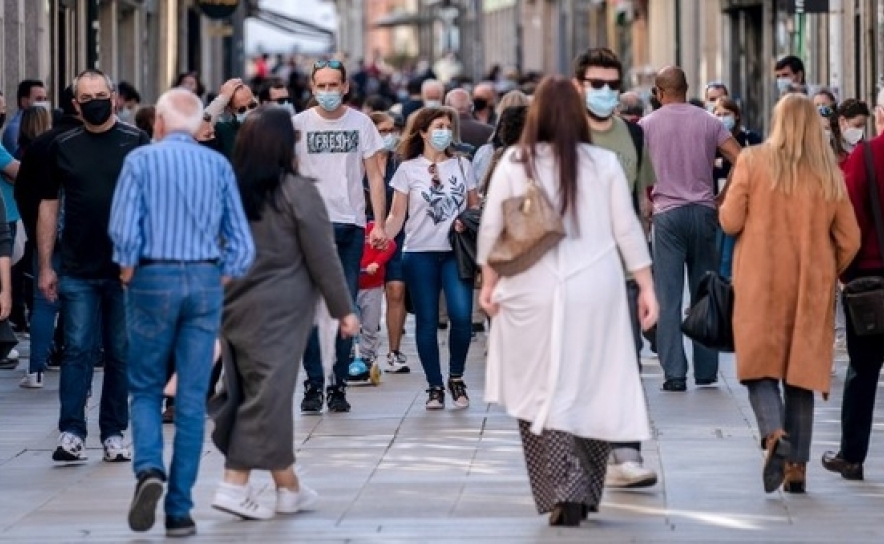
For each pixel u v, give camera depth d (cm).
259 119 2159
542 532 2084
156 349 2117
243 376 2178
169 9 7956
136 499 2083
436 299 3058
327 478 2458
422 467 2536
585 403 2089
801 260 2277
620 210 2102
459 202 3038
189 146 2123
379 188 3008
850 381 2397
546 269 2084
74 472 2556
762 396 2280
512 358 2097
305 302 2170
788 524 2139
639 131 2456
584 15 13438
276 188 2148
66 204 2570
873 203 2350
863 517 2177
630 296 2577
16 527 2184
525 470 2500
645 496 2302
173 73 8162
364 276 3356
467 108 4225
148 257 2108
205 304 2114
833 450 2573
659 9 9825
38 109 3728
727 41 7950
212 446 2720
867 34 5222
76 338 2594
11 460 2658
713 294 2327
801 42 5450
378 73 14088
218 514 2234
